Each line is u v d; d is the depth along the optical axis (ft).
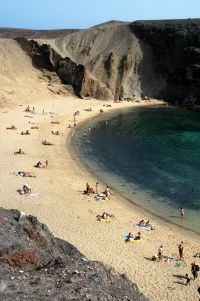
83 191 168.35
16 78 354.33
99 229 134.21
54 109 320.50
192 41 406.00
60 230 130.31
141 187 180.24
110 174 194.70
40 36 509.76
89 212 147.43
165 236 135.03
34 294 46.55
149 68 417.49
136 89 403.13
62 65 382.01
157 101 399.44
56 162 203.51
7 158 201.26
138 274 108.78
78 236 127.44
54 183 173.78
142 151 236.63
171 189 179.01
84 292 48.62
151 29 427.33
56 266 55.11
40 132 254.88
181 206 161.99
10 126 258.98
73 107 337.11
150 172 200.13
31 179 175.11
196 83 387.75
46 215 140.67
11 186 164.66
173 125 307.78
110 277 55.62
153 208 158.81
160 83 411.13
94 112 332.60
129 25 443.32
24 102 323.16
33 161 200.85
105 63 409.49
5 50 373.61
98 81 384.88
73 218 140.67
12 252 56.90
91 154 224.53
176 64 406.82
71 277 51.62
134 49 424.46
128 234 132.57
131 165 210.18
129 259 116.37
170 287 104.01
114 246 123.34
